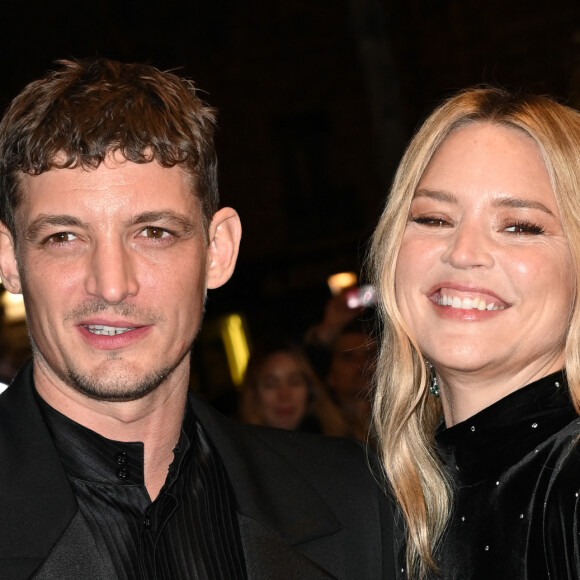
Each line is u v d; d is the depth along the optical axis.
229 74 16.67
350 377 5.59
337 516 2.95
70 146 2.48
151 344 2.56
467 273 2.71
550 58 14.62
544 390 2.75
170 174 2.57
